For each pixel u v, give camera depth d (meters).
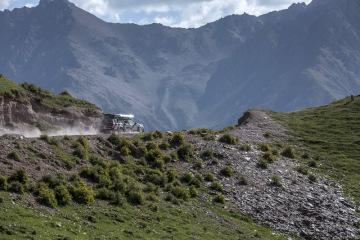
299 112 113.50
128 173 49.75
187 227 42.66
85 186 41.00
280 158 71.56
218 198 52.38
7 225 30.86
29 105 77.06
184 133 71.69
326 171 71.69
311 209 56.03
